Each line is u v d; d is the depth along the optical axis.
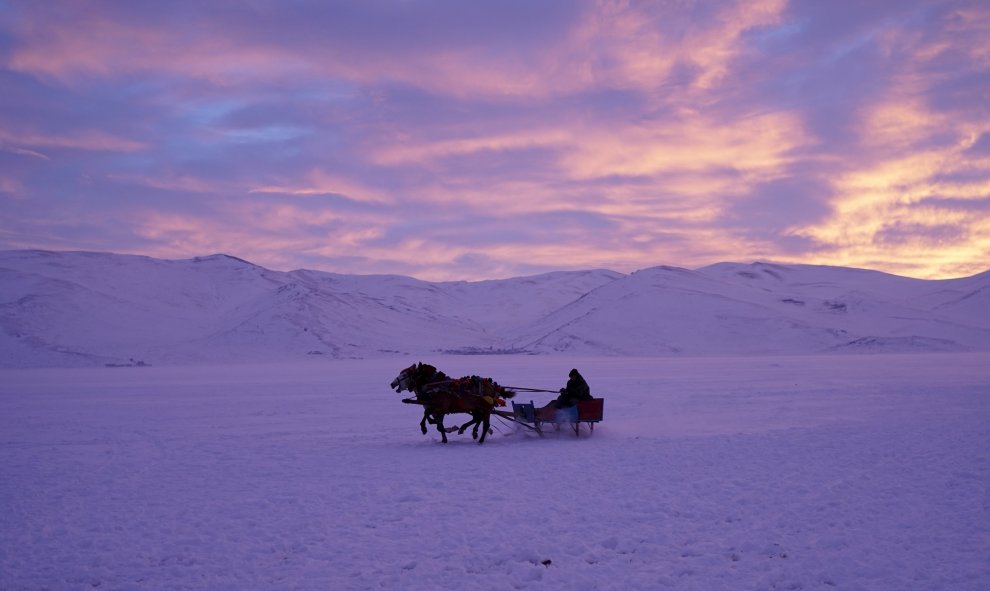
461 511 10.74
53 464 15.96
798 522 9.69
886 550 8.45
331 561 8.57
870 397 29.64
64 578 8.20
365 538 9.47
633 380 46.81
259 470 14.70
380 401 33.06
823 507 10.41
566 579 7.83
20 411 30.78
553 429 20.50
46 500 12.10
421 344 164.25
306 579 7.97
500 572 8.16
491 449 17.20
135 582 8.01
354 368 87.06
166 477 14.11
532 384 44.66
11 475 14.55
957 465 13.19
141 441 20.00
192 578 8.11
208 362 129.62
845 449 15.35
